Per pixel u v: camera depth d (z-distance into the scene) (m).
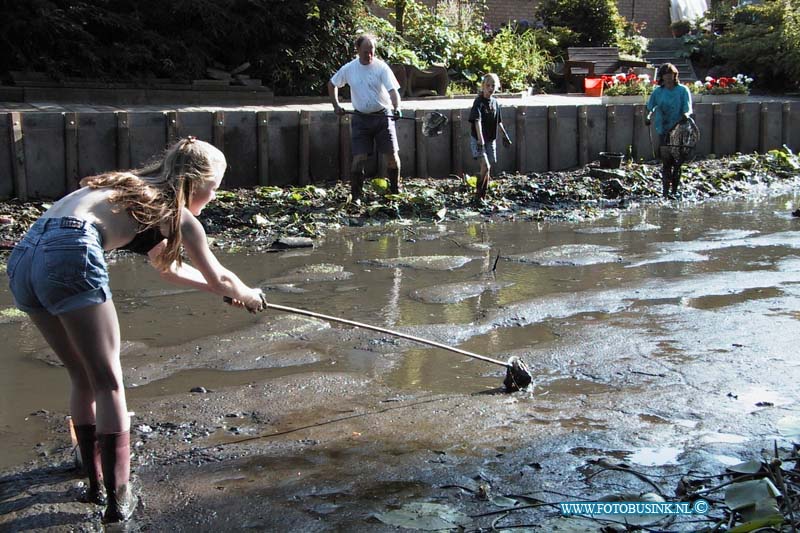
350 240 10.26
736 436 4.44
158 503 3.80
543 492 3.85
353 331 6.49
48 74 14.88
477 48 19.66
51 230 3.43
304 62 16.98
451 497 3.82
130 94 15.38
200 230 3.72
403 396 5.14
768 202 13.31
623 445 4.34
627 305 7.19
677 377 5.38
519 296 7.53
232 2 16.61
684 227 11.07
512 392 5.18
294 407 4.97
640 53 23.52
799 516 3.50
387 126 11.87
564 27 22.78
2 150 11.23
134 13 16.22
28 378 5.58
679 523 3.54
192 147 3.71
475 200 12.56
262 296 4.16
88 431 3.77
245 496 3.85
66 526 3.59
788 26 22.17
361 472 4.08
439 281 8.12
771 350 5.90
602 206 12.80
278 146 13.07
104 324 3.50
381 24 18.64
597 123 15.41
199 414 4.88
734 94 19.89
